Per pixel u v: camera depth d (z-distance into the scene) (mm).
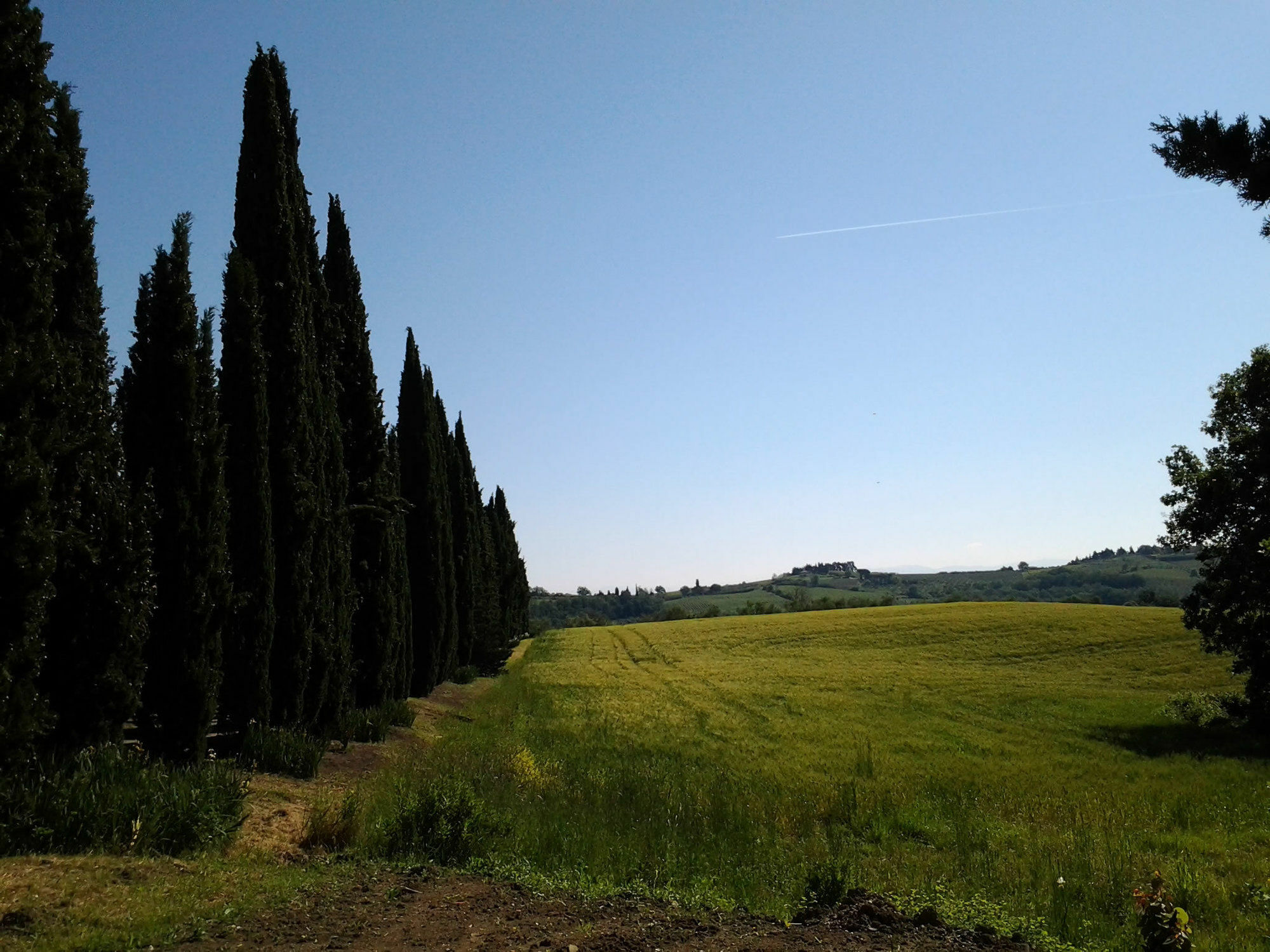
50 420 8992
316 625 17188
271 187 17125
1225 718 29047
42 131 9328
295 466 16406
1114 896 9273
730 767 20250
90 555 9609
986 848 12422
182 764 11555
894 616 69500
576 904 7645
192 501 12148
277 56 19016
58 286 10453
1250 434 29984
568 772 17156
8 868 6531
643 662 55375
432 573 31328
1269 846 12727
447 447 43812
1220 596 29312
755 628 72375
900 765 21188
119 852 7547
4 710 7738
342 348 22953
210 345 12758
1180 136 5668
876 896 8727
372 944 6086
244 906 6637
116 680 9891
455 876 8406
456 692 34969
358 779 14281
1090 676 41156
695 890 8625
